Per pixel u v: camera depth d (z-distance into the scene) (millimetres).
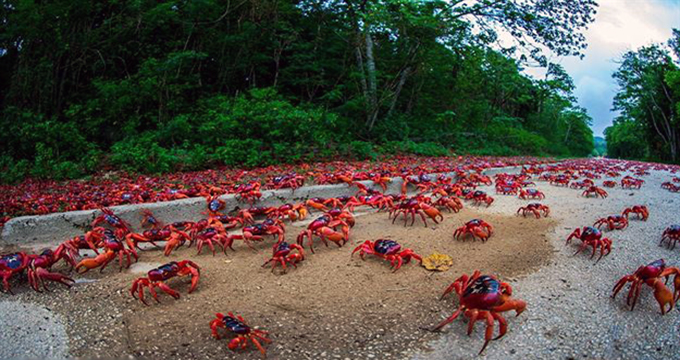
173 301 4590
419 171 12602
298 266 5566
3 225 6797
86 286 4973
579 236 5855
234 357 3568
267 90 16312
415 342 3758
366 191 9828
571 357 3494
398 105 27844
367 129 20953
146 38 20172
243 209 8539
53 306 4477
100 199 8398
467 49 23953
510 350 3592
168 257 6062
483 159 20984
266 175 12047
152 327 4051
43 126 14180
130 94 17094
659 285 3980
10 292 4766
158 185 10453
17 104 17688
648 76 45781
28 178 12570
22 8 16453
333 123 16984
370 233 6977
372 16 18422
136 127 17219
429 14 19109
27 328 4035
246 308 4418
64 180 12430
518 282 4867
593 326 3920
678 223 7242
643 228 6910
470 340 3746
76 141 14562
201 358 3559
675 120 42688
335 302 4520
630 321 3984
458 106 29875
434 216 7266
